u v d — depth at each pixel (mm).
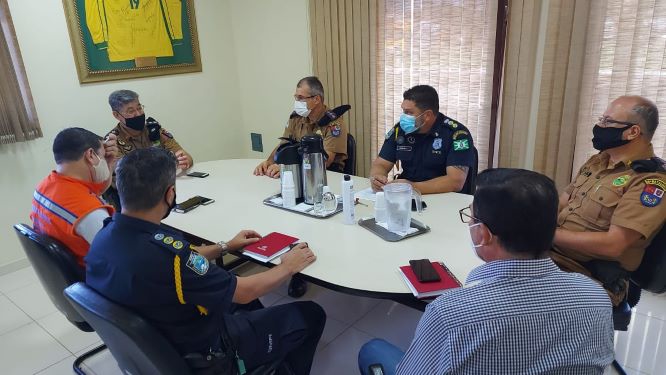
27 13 2809
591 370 798
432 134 2285
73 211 1619
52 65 2971
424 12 2977
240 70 4191
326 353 2078
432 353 808
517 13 2576
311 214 1905
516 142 2760
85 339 2262
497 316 764
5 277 2922
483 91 2871
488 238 872
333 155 2678
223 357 1240
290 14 3664
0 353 2166
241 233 1700
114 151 2137
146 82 3510
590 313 795
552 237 825
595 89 2438
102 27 3166
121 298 1074
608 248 1530
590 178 1738
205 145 4055
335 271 1433
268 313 1538
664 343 2068
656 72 2242
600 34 2340
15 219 2959
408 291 1306
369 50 3262
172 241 1134
